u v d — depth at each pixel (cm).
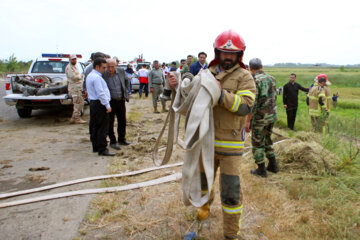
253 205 344
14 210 329
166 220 310
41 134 696
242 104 232
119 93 572
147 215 320
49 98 804
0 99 1342
